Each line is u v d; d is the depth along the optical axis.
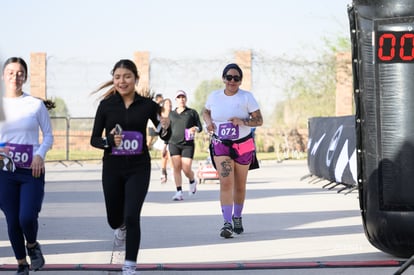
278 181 22.62
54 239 11.12
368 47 8.99
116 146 8.09
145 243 10.76
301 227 12.38
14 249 8.06
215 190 19.64
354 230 11.98
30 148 7.97
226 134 11.21
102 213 14.41
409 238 8.91
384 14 8.89
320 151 20.67
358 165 9.27
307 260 9.38
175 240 11.02
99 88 8.53
